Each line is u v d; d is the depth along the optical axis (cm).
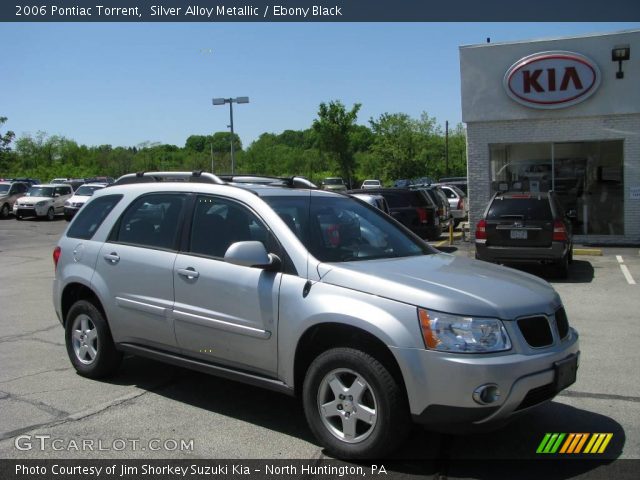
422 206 1777
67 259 604
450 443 443
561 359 410
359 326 399
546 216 1172
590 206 1761
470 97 1798
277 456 422
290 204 498
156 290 519
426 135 6353
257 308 452
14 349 703
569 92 1705
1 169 5341
